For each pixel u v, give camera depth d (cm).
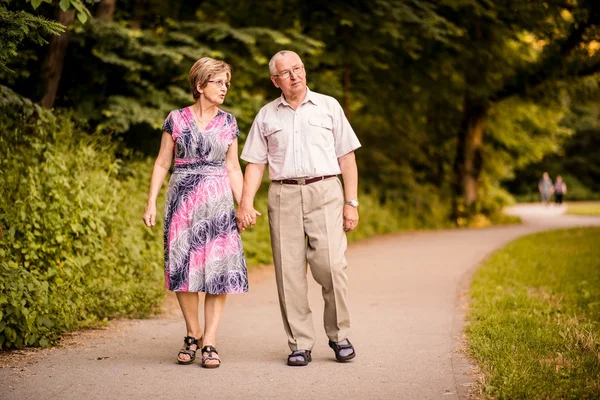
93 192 828
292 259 549
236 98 1351
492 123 2678
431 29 1538
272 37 1280
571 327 635
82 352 575
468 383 484
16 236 689
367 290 959
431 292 932
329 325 557
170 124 545
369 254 1458
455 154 2670
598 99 2356
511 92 2358
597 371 488
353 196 557
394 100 2127
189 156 543
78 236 761
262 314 777
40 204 711
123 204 905
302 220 547
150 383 488
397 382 492
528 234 1978
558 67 2145
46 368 523
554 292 873
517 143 2727
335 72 1805
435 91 2028
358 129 2422
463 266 1228
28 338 580
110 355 568
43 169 766
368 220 2075
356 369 529
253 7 1533
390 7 1488
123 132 1165
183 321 724
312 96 546
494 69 2127
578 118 5888
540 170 6050
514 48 2264
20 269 607
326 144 545
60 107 1130
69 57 1156
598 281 963
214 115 552
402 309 801
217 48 1282
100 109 1136
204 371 522
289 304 550
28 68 1092
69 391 465
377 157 2383
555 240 1673
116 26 1099
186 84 1254
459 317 742
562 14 1883
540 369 489
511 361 509
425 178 2661
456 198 2575
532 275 1030
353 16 1520
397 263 1284
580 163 6078
